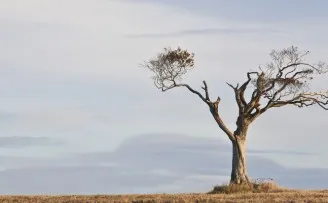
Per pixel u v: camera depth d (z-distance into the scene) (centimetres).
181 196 11619
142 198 11306
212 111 15225
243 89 15212
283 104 15175
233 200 10394
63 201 10638
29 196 11844
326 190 14000
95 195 12106
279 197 11325
